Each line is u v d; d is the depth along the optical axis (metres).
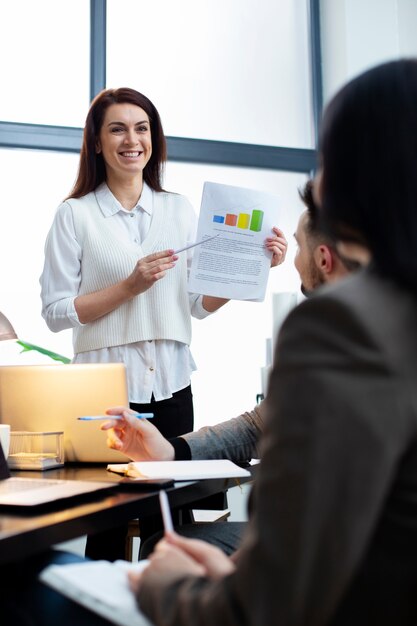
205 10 4.29
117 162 2.58
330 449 0.67
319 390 0.69
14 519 1.12
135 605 0.82
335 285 0.75
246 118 4.38
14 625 1.03
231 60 4.35
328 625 0.72
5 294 3.74
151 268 2.41
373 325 0.69
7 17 3.81
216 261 2.41
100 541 2.24
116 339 2.52
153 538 1.69
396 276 0.72
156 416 2.53
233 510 3.91
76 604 1.04
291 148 4.44
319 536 0.67
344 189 0.77
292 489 0.69
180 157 4.14
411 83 0.76
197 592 0.77
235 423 1.77
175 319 2.60
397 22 4.59
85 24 3.96
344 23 4.46
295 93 4.54
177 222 2.70
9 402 1.78
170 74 4.19
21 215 3.79
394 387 0.67
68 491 1.27
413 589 0.70
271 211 2.44
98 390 1.76
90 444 1.75
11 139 3.74
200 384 4.15
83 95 3.94
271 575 0.69
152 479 1.39
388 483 0.67
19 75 3.82
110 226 2.60
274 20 4.50
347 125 0.77
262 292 2.46
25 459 1.68
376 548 0.70
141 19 4.12
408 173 0.73
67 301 2.52
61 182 3.87
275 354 0.74
